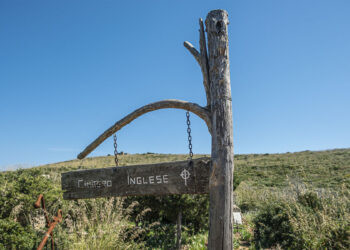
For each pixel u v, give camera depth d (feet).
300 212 18.40
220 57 9.25
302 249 16.40
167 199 19.22
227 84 9.10
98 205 18.39
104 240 14.70
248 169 87.51
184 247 19.12
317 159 100.12
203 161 9.00
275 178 67.92
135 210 20.70
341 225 16.31
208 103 9.86
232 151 8.64
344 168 72.64
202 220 21.95
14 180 20.72
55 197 18.89
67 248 14.32
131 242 16.58
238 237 22.20
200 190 8.93
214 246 8.07
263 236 20.27
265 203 26.37
